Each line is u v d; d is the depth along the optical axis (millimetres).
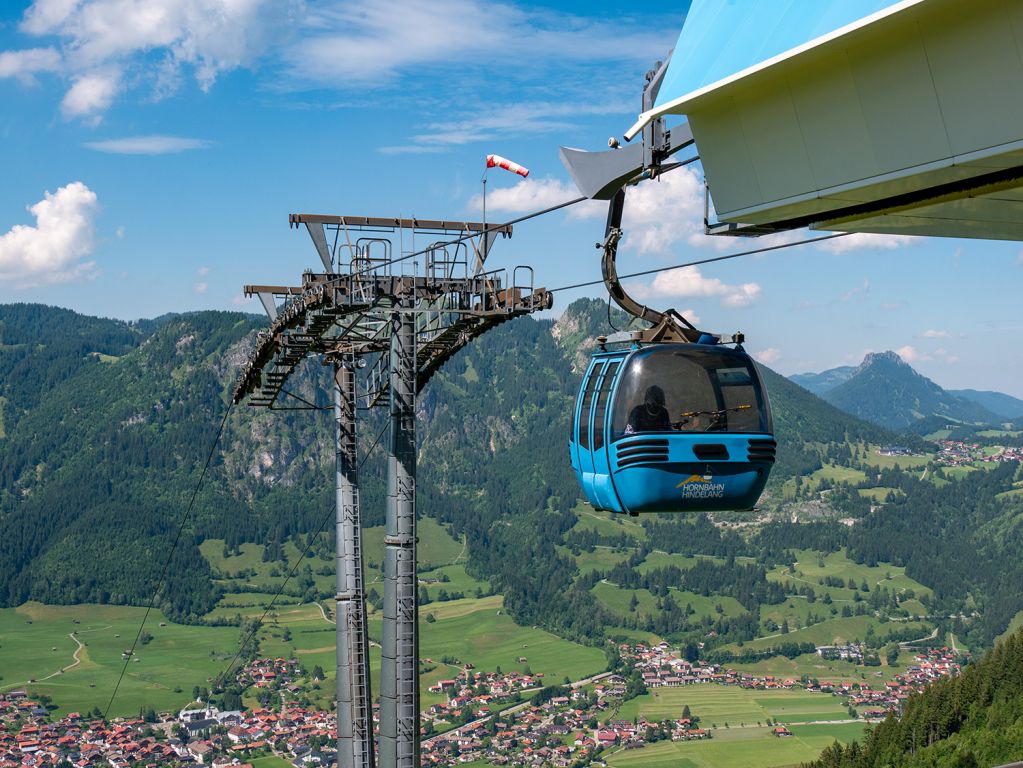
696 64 13711
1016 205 13500
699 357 17953
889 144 11875
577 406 19188
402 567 27812
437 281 29312
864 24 11203
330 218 33375
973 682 131875
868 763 128625
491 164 19391
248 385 49812
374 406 43344
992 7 10562
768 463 17938
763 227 14797
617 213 18828
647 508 17766
